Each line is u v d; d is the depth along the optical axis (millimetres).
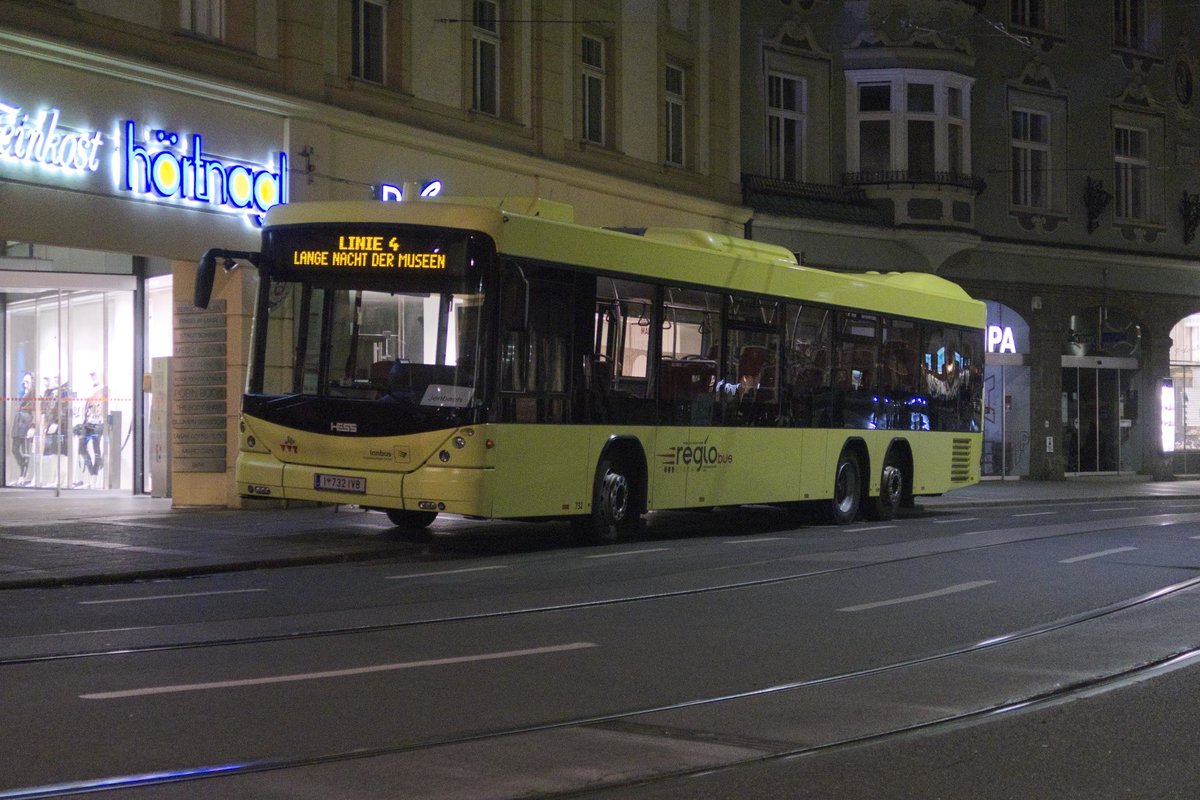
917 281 23547
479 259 14789
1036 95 37375
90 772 6207
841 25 33750
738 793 6125
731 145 31281
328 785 6094
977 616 11375
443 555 15695
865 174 33562
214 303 20844
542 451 15477
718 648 9727
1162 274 39969
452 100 23906
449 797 5969
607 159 27562
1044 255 37188
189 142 19453
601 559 15188
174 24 19172
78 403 23906
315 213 15477
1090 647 9984
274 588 12562
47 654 9000
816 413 20250
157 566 13602
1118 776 6461
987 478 37000
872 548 16766
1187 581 13664
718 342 18203
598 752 6797
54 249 22250
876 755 6836
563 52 26422
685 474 17641
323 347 15312
